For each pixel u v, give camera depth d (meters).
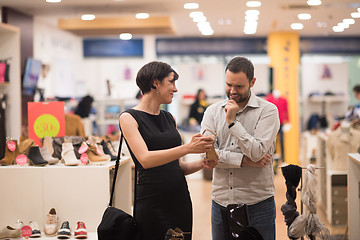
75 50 12.05
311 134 9.48
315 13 8.60
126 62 12.43
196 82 11.79
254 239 2.38
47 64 9.59
